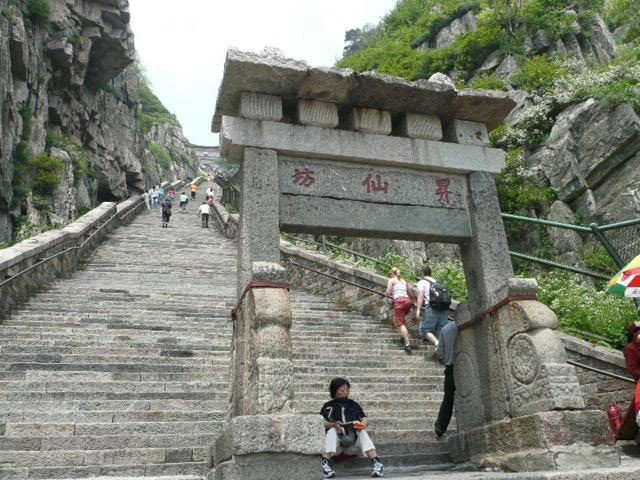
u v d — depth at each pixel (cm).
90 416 602
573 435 446
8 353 733
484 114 599
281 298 451
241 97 531
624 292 630
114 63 2600
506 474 409
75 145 2309
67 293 1078
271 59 509
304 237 2083
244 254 489
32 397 628
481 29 2264
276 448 381
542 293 1010
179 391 689
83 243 1462
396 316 969
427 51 2542
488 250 565
